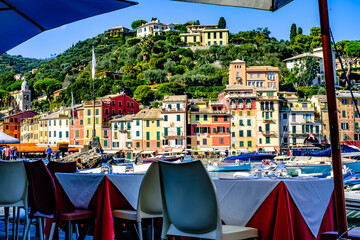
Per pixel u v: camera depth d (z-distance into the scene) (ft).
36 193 18.74
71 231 17.65
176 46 550.36
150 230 18.16
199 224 13.30
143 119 287.69
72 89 480.23
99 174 17.94
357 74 399.85
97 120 308.40
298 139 291.58
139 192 16.61
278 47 510.58
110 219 17.42
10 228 25.99
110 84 468.75
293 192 14.34
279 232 13.93
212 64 499.10
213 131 286.25
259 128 287.69
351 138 274.57
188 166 13.12
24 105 549.95
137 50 568.82
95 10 14.89
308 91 391.24
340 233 12.58
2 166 18.65
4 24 16.11
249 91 304.71
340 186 12.54
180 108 285.64
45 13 15.29
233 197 15.11
